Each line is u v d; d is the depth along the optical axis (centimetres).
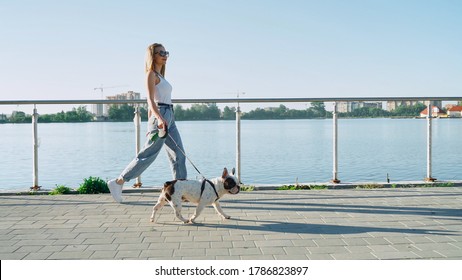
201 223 452
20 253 363
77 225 446
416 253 355
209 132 3641
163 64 530
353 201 546
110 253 361
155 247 375
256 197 578
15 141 2555
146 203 548
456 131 3316
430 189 620
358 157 1734
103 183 630
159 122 507
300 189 636
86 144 2366
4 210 511
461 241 384
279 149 2080
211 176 1181
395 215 476
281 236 404
